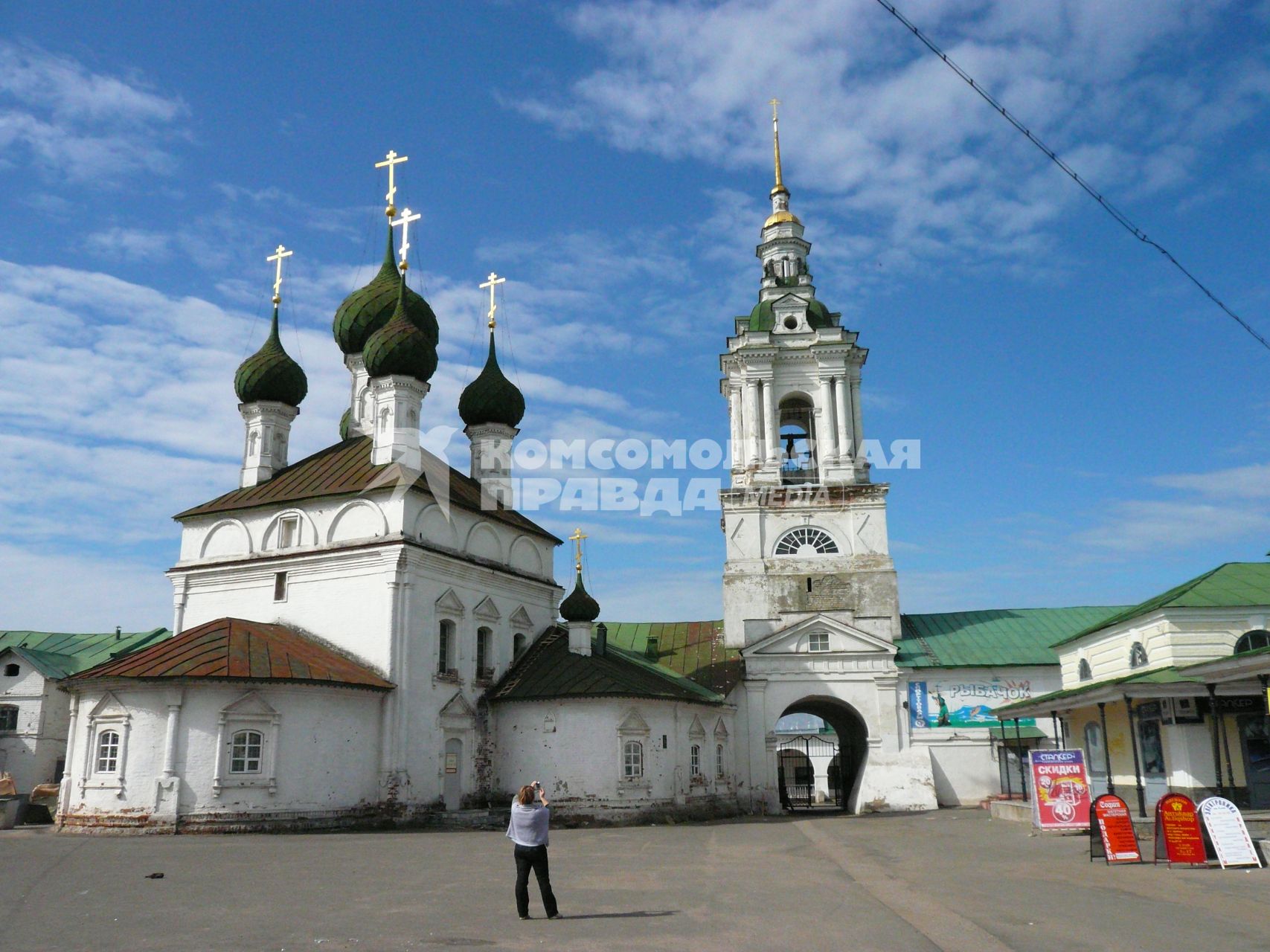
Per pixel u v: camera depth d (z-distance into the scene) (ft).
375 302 157.17
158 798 100.58
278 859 74.43
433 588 127.44
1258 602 99.30
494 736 133.08
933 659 164.25
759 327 185.47
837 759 239.50
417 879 62.85
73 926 45.62
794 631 164.96
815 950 40.45
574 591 144.77
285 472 142.92
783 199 199.41
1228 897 54.49
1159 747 100.53
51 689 176.76
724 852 84.23
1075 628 172.65
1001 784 157.48
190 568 134.41
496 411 165.17
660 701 134.00
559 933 44.06
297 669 108.88
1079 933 44.16
